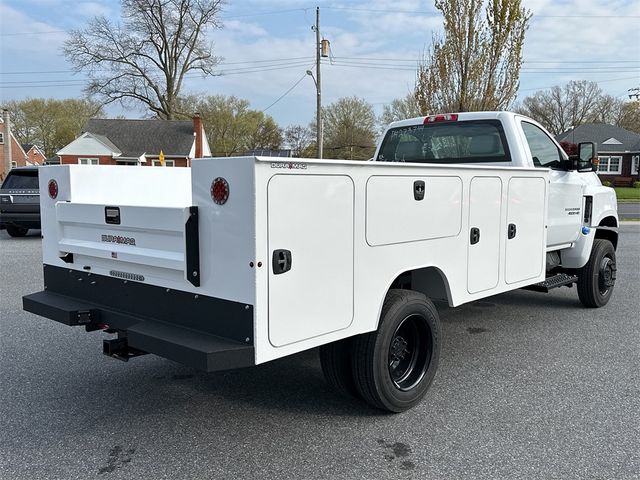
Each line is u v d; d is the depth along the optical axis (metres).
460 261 4.13
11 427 3.58
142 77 45.25
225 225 2.84
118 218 3.45
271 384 4.36
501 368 4.72
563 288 8.22
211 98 65.81
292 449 3.30
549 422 3.67
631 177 51.34
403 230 3.59
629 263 10.48
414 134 6.24
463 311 6.75
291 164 2.85
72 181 4.10
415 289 4.22
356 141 58.22
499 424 3.64
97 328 3.70
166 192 4.97
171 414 3.79
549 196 5.44
